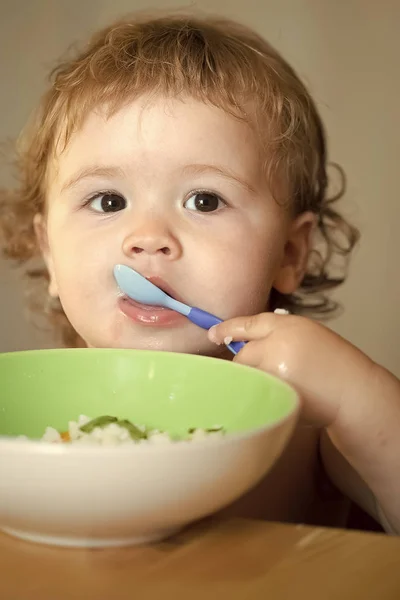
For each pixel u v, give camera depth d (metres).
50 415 0.61
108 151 0.85
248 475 0.40
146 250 0.80
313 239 1.18
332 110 1.40
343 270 1.40
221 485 0.39
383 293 1.42
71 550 0.41
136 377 0.63
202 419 0.60
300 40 1.40
